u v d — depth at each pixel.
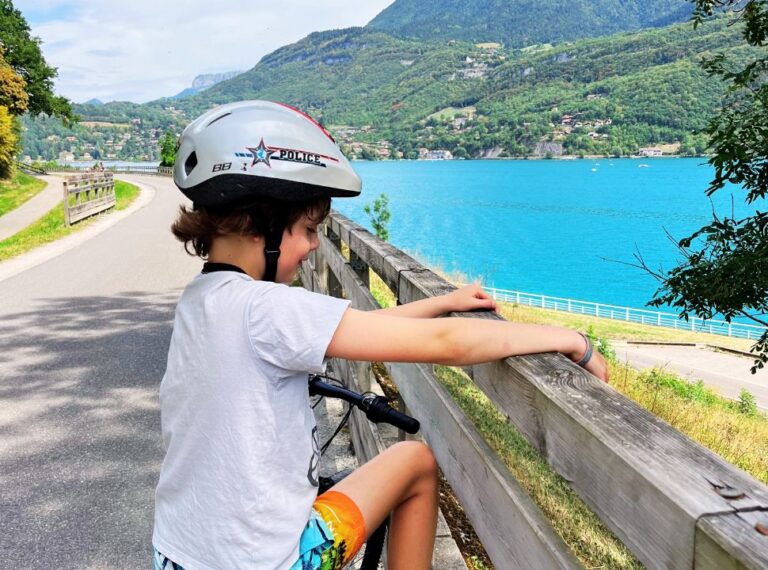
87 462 3.81
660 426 1.02
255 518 1.24
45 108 57.94
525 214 108.62
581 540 3.14
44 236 15.23
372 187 165.50
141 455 3.89
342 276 4.20
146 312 7.77
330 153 1.38
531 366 1.32
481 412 4.56
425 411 2.09
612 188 159.38
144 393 4.96
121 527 3.11
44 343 6.40
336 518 1.35
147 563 2.84
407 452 1.52
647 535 0.88
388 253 2.91
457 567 2.31
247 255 1.36
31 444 4.06
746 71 5.65
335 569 1.33
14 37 54.44
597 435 1.00
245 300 1.27
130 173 71.81
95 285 9.52
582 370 1.29
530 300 36.41
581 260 70.06
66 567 2.81
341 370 4.08
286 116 1.36
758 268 5.75
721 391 21.11
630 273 63.38
